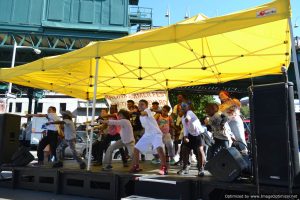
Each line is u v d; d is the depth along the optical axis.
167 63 9.45
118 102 15.34
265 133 4.76
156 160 8.76
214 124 6.26
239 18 5.14
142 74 10.53
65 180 7.13
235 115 6.96
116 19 25.22
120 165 8.27
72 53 7.27
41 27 24.39
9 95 20.14
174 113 9.98
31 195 6.96
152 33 6.02
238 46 8.07
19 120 8.92
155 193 5.68
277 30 7.00
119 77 10.64
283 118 4.60
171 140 8.70
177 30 5.73
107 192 6.45
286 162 4.49
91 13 25.08
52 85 11.56
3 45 23.97
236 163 5.14
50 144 8.47
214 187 5.30
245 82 23.22
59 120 8.02
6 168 8.09
